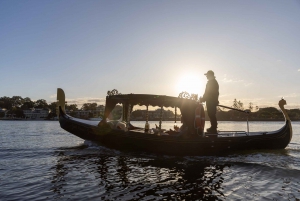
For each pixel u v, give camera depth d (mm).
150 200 5953
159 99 11656
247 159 10555
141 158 10789
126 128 12453
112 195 6262
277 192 6539
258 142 11805
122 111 14242
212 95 12188
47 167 9086
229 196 6250
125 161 10148
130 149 12055
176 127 13016
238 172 8477
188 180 7566
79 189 6699
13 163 9766
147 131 12305
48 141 17906
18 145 15320
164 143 11406
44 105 180875
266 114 103812
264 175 8109
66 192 6465
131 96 11875
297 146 14844
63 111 14703
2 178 7699
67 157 10945
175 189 6738
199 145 11305
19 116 162500
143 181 7438
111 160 10328
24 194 6316
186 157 11062
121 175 8062
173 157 11055
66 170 8656
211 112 12188
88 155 11414
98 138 12867
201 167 9164
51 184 7113
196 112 11414
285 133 12062
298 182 7383
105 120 12641
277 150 12117
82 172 8398
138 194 6348
